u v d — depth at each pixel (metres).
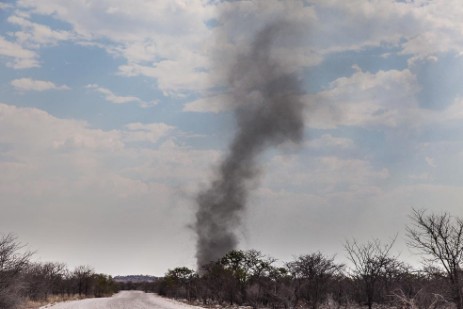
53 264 78.25
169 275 92.19
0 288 36.34
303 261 43.91
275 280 50.72
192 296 73.25
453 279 24.17
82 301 65.25
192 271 88.25
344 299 43.81
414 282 34.91
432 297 26.59
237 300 53.31
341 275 44.38
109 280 111.75
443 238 24.34
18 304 38.72
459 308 23.89
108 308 48.97
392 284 37.75
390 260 38.06
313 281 42.78
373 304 40.44
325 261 43.59
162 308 49.41
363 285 41.25
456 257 24.16
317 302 42.47
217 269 59.69
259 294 49.62
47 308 45.66
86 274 94.81
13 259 37.75
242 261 57.12
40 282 60.66
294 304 45.16
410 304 27.28
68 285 89.38
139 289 184.50
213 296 59.75
